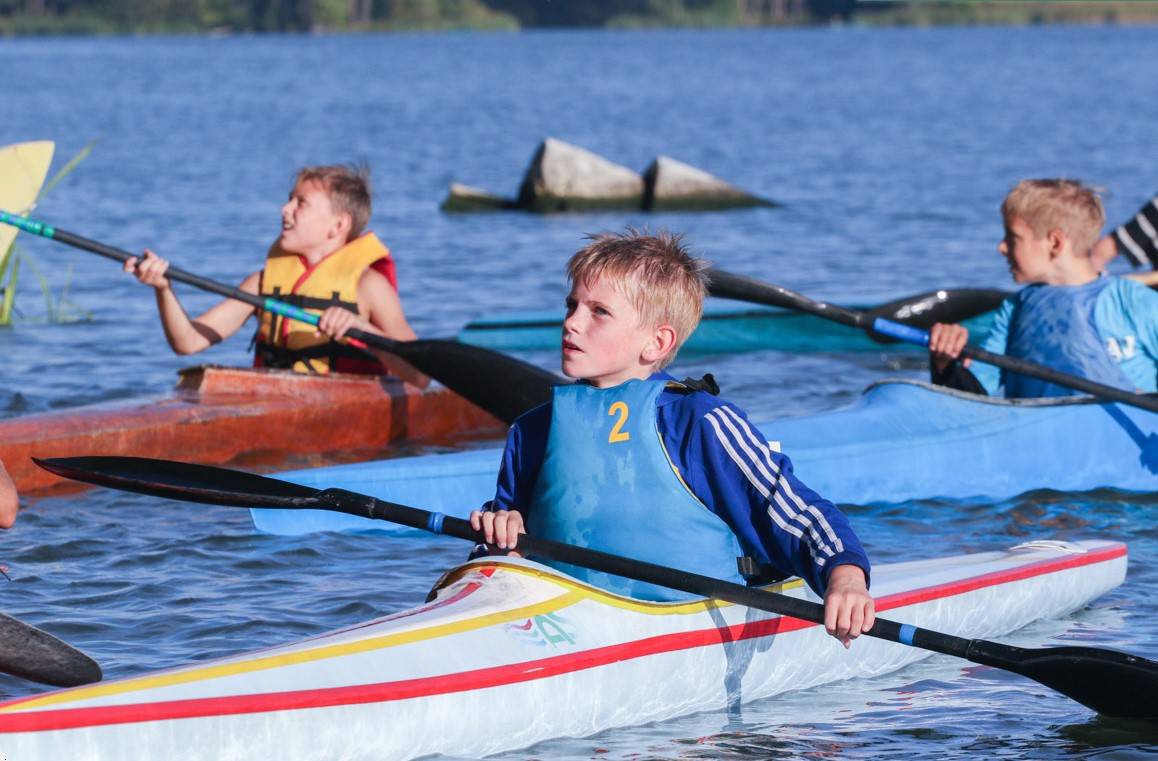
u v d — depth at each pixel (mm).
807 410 29219
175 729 11258
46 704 10945
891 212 67812
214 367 25844
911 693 15203
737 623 14422
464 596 13539
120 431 23672
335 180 26188
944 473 23625
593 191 71188
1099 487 24453
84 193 73625
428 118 138750
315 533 21172
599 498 13734
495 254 55438
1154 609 18141
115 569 19094
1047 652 13320
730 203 70875
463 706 12547
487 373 25344
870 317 24750
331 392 26156
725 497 13414
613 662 13492
